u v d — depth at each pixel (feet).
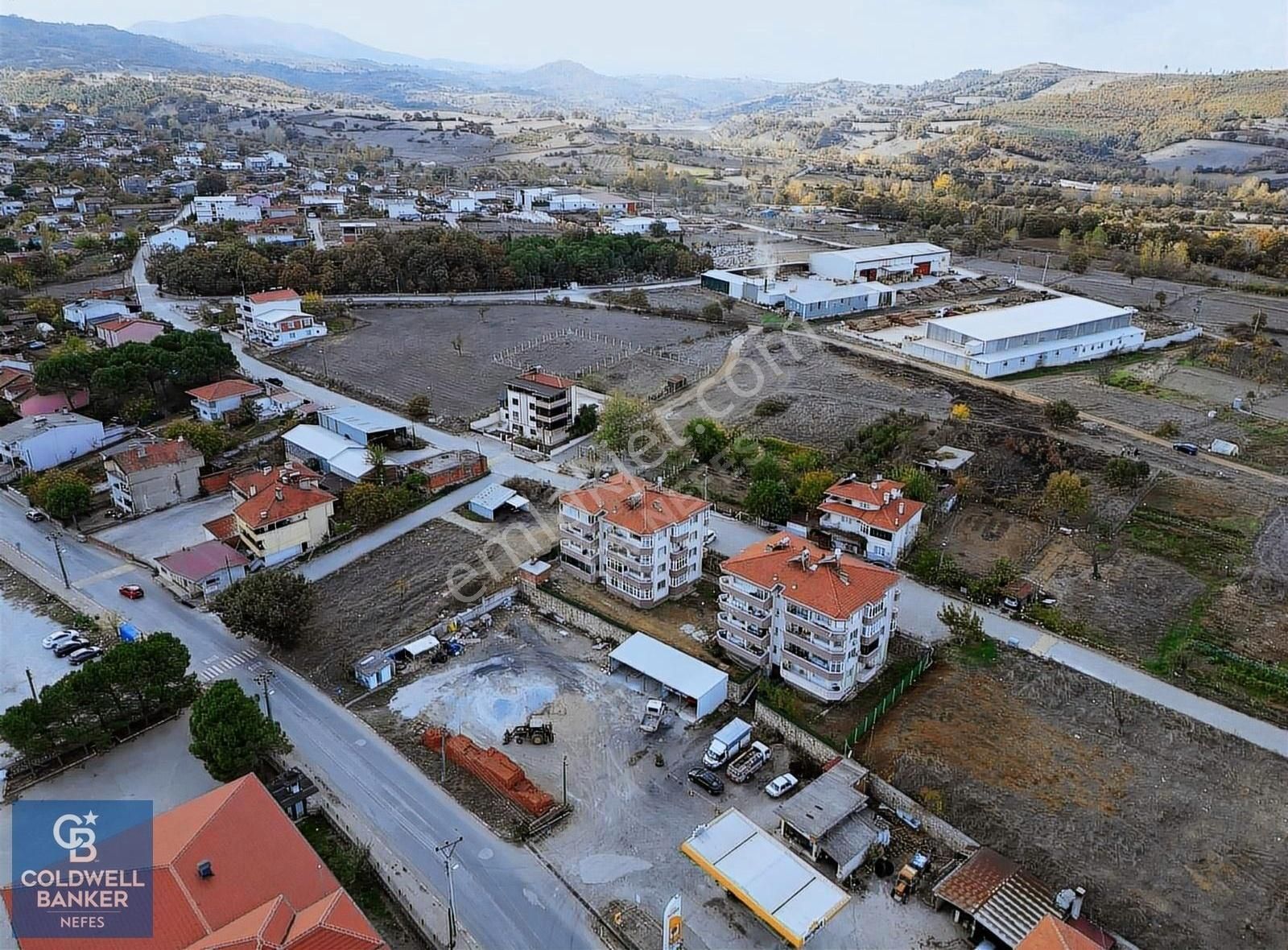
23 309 560.61
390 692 234.17
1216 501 326.44
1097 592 272.31
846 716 221.66
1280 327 573.74
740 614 241.14
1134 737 211.20
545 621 269.23
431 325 587.27
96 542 311.47
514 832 187.32
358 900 170.19
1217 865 176.14
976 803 191.21
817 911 161.17
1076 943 145.69
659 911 169.27
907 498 311.06
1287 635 249.55
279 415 422.82
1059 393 450.30
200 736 194.39
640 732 219.82
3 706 224.12
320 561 297.53
